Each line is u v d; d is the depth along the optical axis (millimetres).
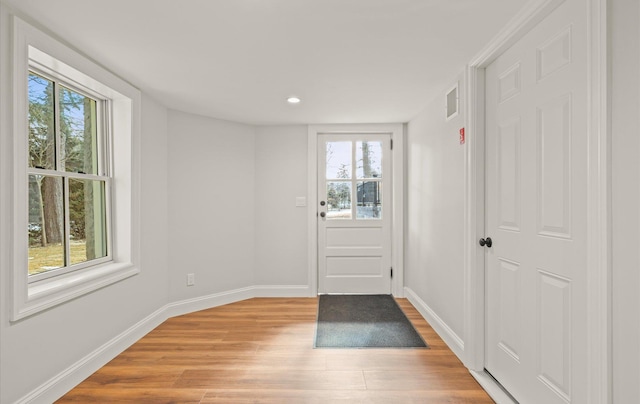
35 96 1998
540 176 1632
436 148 2936
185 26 1780
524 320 1768
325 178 4074
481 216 2193
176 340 2730
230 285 3801
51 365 1878
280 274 4035
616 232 1161
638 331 1078
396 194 3967
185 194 3432
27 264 1708
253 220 4008
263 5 1581
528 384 1733
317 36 1892
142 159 2855
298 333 2873
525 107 1747
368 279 4094
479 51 2082
